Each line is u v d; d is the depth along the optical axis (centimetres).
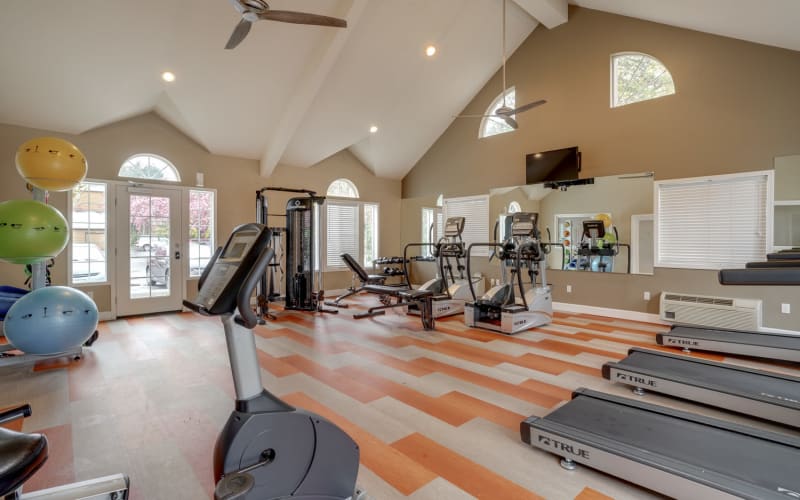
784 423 232
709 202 480
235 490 127
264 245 140
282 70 507
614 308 561
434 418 248
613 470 177
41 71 427
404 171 864
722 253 473
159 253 594
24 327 333
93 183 540
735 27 421
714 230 478
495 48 630
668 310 499
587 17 576
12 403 272
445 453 208
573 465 196
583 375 325
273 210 707
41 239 339
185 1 391
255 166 684
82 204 535
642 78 532
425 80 627
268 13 297
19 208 333
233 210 660
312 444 149
